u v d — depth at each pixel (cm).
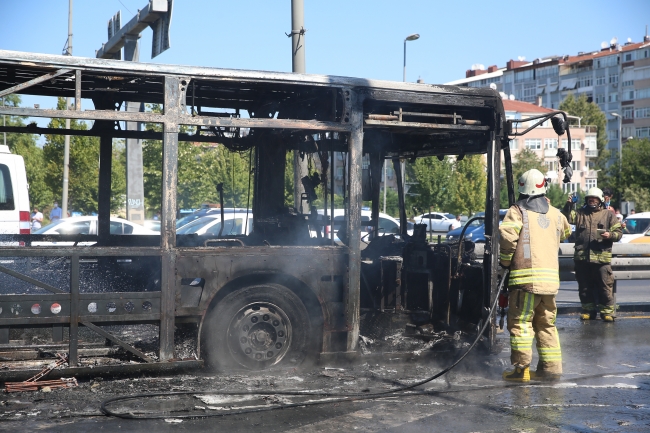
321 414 508
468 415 512
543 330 641
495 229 683
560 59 12306
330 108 654
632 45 11331
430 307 718
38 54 541
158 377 599
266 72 609
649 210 6012
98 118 552
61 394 543
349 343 647
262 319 624
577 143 9931
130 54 1450
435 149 791
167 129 576
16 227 1158
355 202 646
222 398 541
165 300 580
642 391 593
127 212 1422
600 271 1018
